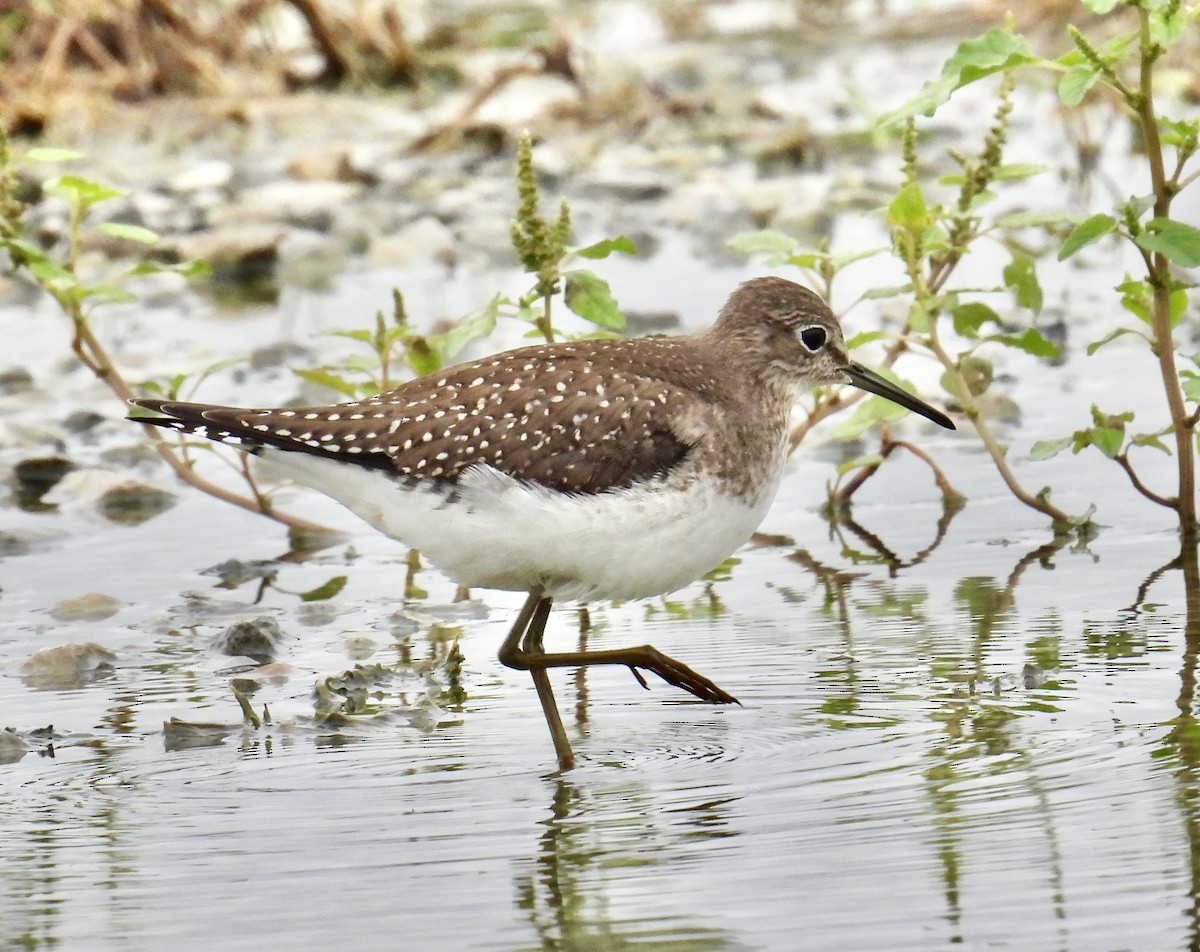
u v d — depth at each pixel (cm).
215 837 796
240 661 1077
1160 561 1152
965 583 1139
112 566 1288
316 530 1367
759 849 749
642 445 938
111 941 689
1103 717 878
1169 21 1086
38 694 1023
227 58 2892
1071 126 2547
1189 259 1063
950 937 655
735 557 1241
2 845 795
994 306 1805
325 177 2452
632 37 3419
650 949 661
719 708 951
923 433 1498
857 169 2466
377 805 832
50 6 2689
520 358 973
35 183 2364
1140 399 1514
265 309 1978
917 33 3256
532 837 782
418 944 676
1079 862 710
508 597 1200
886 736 883
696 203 2328
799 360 1027
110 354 1820
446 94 2916
